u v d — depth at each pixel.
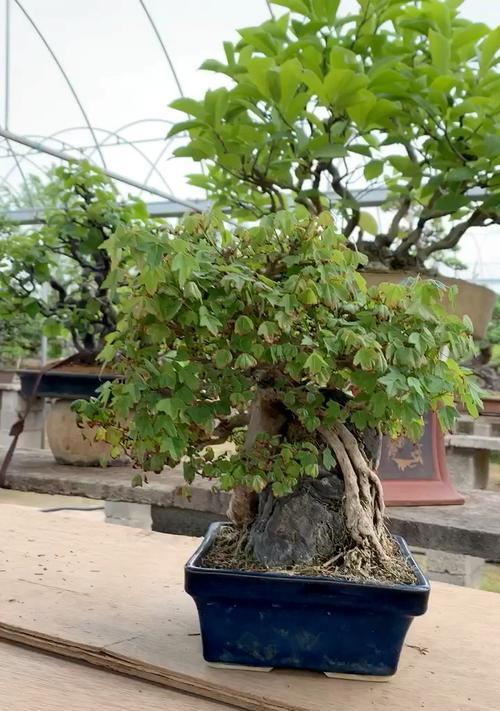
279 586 0.72
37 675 0.78
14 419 3.70
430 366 0.75
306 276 0.71
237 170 1.62
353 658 0.75
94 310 2.18
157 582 1.07
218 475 0.76
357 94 1.40
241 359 0.71
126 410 0.71
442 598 1.06
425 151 1.61
